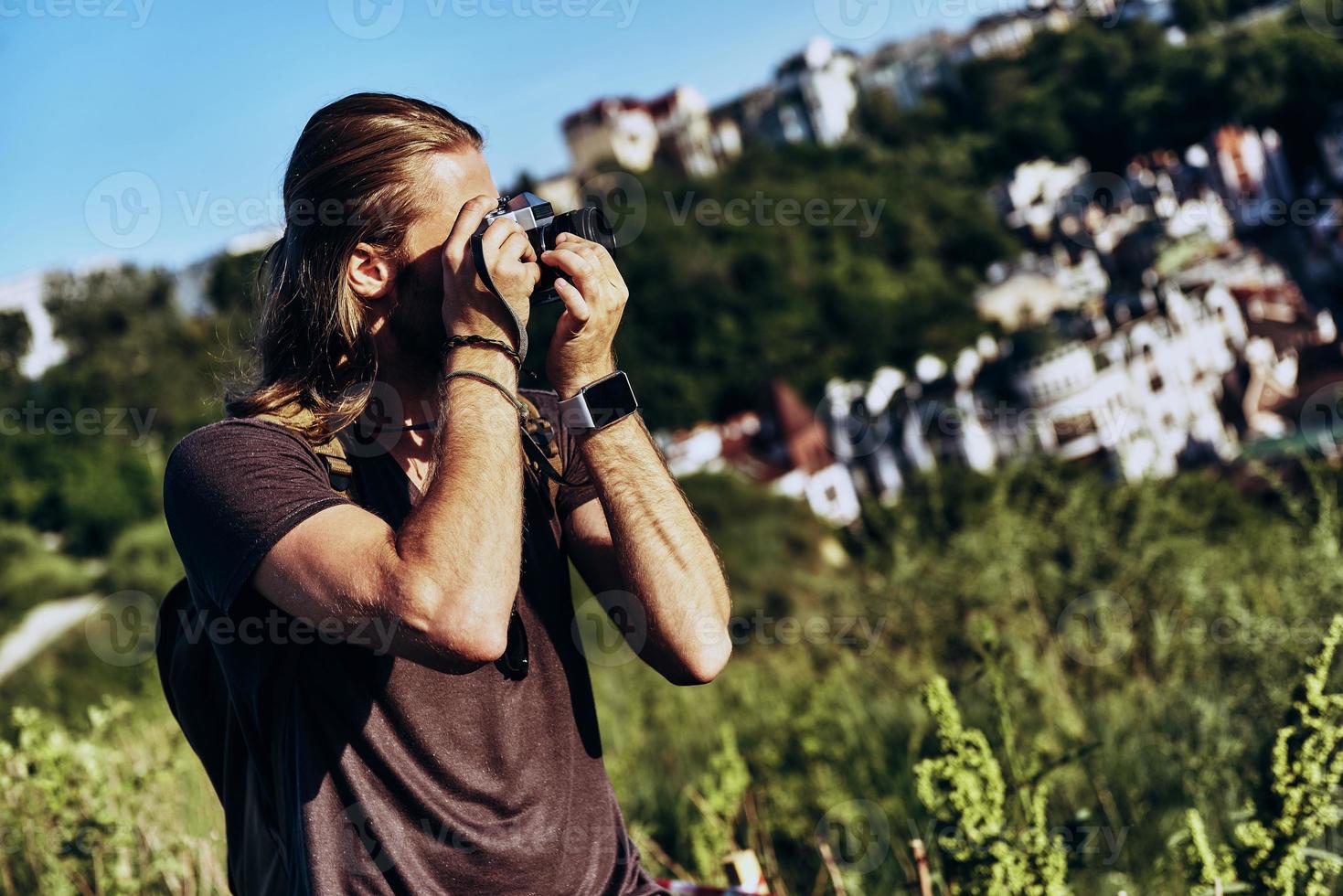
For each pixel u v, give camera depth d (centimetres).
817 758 386
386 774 122
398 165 135
